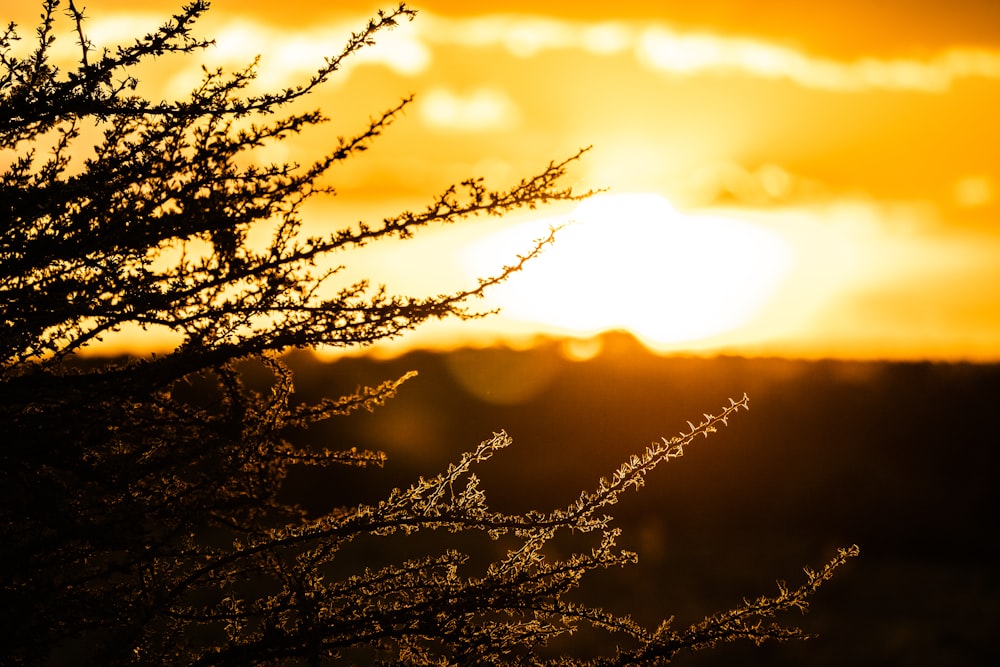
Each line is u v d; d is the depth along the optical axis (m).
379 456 8.05
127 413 6.93
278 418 7.60
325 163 7.11
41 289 6.66
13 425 6.41
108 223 6.75
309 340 6.70
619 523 46.19
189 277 6.83
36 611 6.35
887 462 47.47
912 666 27.20
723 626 7.63
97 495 6.43
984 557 42.66
